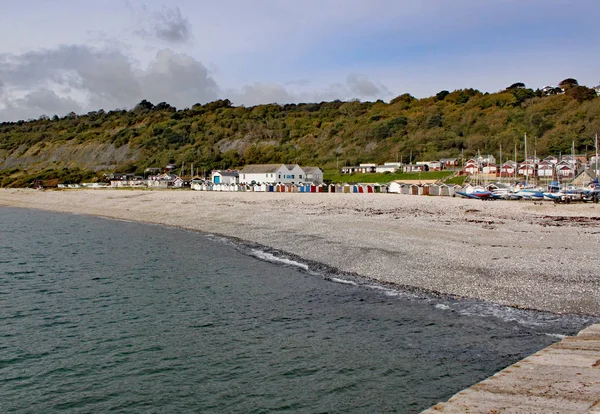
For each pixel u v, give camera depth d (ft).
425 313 61.77
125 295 76.38
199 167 480.23
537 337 52.42
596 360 37.37
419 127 480.64
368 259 90.02
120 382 46.83
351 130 506.89
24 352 53.88
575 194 188.55
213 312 67.00
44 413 41.57
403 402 41.86
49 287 81.71
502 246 92.27
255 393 44.24
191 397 43.78
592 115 410.11
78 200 292.40
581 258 79.10
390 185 263.70
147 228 161.89
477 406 29.91
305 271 87.45
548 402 29.66
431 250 91.91
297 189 304.71
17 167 622.13
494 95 531.91
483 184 274.36
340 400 42.63
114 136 626.64
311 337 56.70
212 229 148.77
